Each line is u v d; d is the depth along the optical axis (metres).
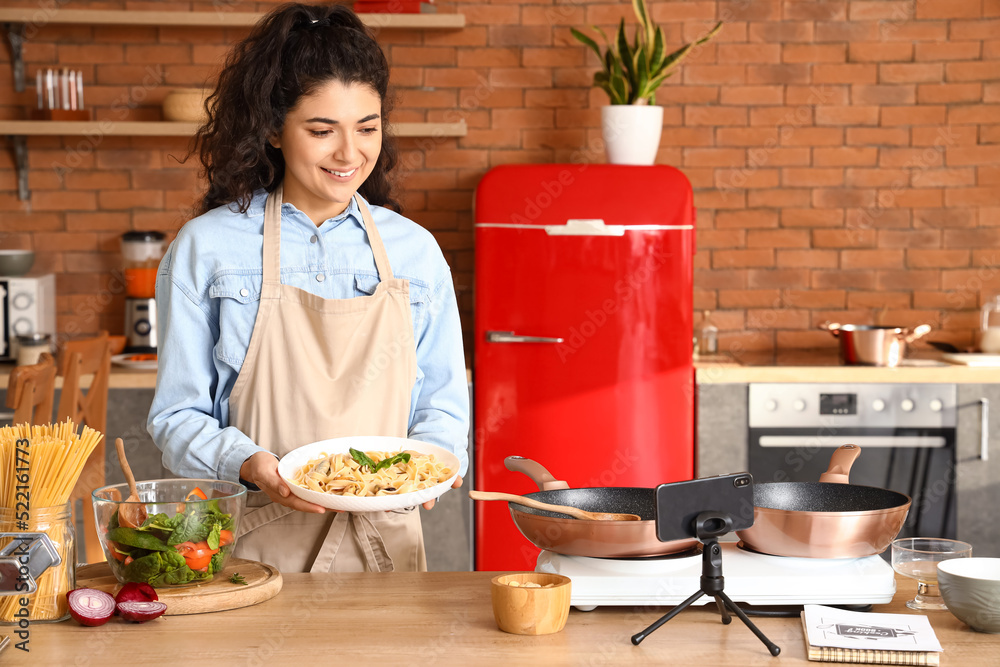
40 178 3.86
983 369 3.36
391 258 1.79
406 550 1.75
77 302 3.89
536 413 3.38
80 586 1.40
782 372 3.38
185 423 1.65
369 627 1.27
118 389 3.34
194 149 1.85
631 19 3.84
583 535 1.33
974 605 1.24
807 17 3.86
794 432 3.40
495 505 3.40
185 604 1.31
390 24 3.65
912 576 1.40
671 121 3.90
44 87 3.67
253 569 1.46
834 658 1.16
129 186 3.88
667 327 3.36
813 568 1.35
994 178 3.90
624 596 1.32
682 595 1.32
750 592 1.32
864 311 3.96
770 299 3.96
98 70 3.82
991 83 3.87
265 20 1.69
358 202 1.79
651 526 1.32
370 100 1.64
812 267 3.96
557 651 1.19
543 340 3.33
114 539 1.34
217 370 1.72
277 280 1.71
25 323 3.54
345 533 1.70
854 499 1.46
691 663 1.16
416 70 3.86
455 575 1.51
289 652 1.18
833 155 3.91
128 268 3.74
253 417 1.69
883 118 3.89
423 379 1.85
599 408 3.37
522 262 3.35
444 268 1.85
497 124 3.88
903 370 3.37
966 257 3.93
